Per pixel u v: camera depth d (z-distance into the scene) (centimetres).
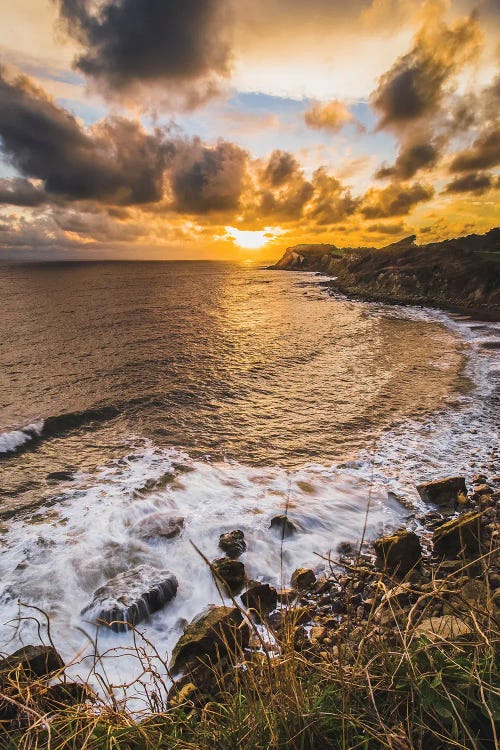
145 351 2136
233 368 1847
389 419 1270
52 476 916
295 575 607
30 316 3281
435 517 773
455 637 296
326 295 5344
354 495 852
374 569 633
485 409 1334
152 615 541
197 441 1118
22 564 626
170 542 685
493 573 573
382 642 301
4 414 1252
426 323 3081
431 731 230
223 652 437
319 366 1897
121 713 266
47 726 236
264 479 916
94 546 672
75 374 1700
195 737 262
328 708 261
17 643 484
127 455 1029
